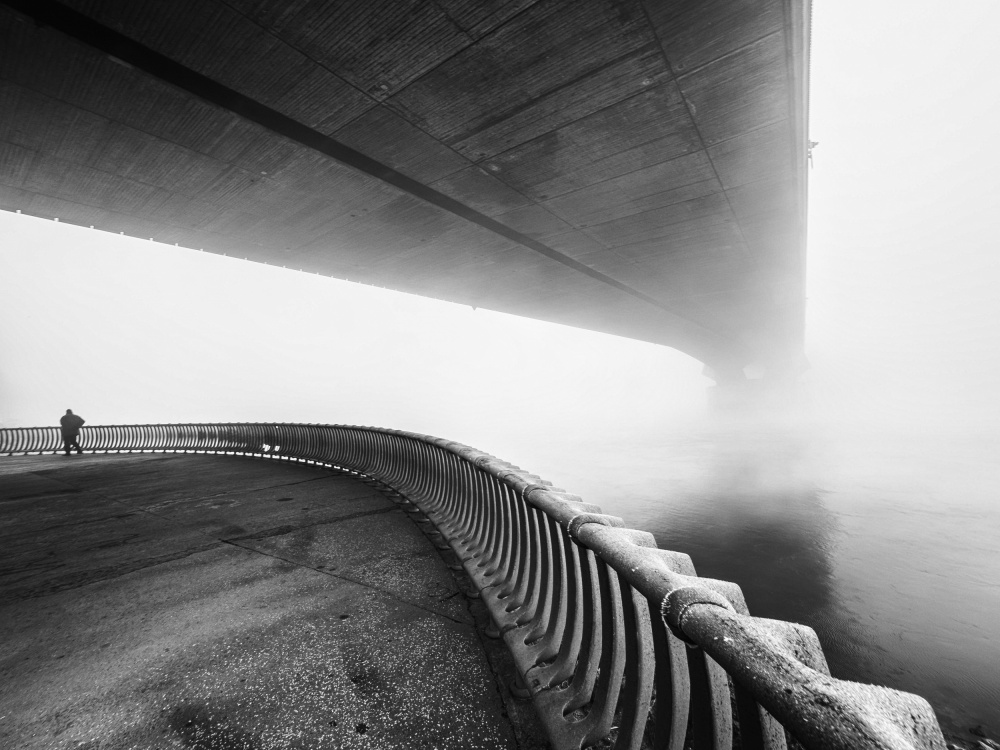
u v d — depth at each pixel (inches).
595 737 74.8
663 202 479.8
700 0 247.6
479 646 121.6
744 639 38.6
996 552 662.5
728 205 490.3
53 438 717.9
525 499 109.7
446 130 350.6
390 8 246.7
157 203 459.2
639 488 1154.0
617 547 64.6
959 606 509.7
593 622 85.0
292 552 197.3
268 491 326.3
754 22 261.0
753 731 41.4
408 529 226.4
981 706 341.1
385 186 428.8
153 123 330.3
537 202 475.5
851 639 451.8
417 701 100.4
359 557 189.2
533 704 94.5
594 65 288.8
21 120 323.9
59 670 115.5
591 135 359.3
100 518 265.3
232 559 191.0
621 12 252.7
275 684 107.5
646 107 328.2
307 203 463.2
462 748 87.3
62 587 167.2
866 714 28.5
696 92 314.2
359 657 117.3
